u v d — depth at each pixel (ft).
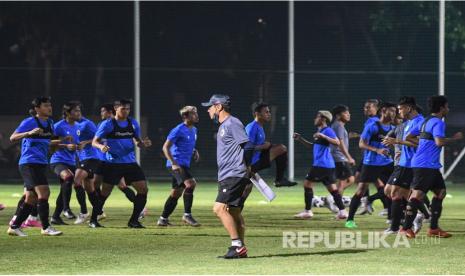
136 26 136.56
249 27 138.41
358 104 139.13
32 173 63.87
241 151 52.13
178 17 137.39
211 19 138.00
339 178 88.84
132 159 70.95
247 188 58.49
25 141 63.98
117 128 70.59
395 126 77.71
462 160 134.62
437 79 139.13
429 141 62.64
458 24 140.97
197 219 79.61
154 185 129.59
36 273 47.14
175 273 46.65
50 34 136.15
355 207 72.69
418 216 65.92
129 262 51.03
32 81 135.64
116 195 114.01
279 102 138.21
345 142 87.76
